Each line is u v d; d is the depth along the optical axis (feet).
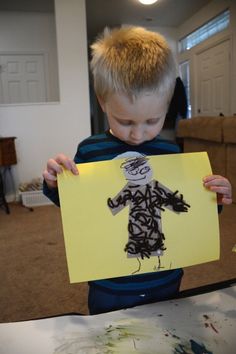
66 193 1.72
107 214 1.73
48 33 14.29
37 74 14.61
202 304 1.80
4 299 4.85
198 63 16.35
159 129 1.86
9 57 14.33
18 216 9.26
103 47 1.87
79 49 11.02
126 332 1.58
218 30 14.47
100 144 2.18
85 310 4.51
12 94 14.64
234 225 7.62
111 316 1.70
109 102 1.79
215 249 1.83
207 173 1.86
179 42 17.98
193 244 1.81
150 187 1.79
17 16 13.97
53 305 4.66
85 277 1.69
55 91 14.76
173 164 1.85
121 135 1.87
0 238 7.42
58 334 1.56
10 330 1.59
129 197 1.76
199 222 1.82
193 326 1.62
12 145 10.18
